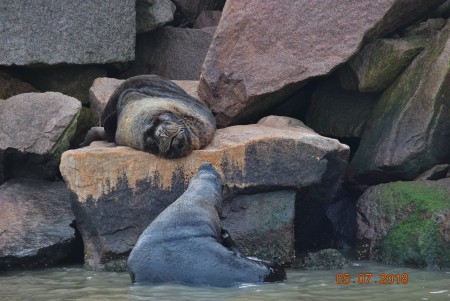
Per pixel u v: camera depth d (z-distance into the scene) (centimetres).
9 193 3962
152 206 3584
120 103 4225
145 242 3000
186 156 3600
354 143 4469
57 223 3791
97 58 4791
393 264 3559
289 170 3641
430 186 3672
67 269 3588
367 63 4184
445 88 3900
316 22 4097
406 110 4003
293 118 4266
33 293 2998
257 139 3622
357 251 3809
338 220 4169
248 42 4184
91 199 3544
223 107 4250
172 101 4059
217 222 3164
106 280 3253
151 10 5072
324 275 3231
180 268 2911
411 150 3894
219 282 2883
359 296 2775
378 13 4016
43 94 4244
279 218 3628
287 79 4112
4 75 4691
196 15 5625
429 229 3447
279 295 2762
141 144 3738
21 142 4088
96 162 3547
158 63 5234
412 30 4238
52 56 4675
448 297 2738
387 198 3738
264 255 3591
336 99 4462
